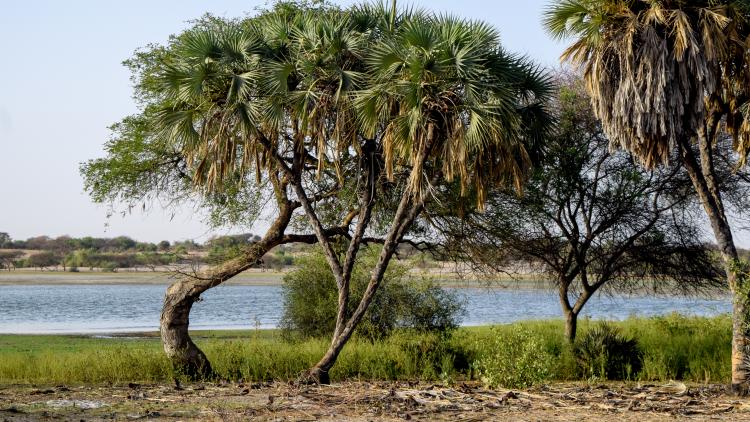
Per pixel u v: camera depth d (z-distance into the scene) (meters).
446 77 13.18
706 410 10.98
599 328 17.28
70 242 140.00
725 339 17.58
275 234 15.92
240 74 14.12
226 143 14.11
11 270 129.62
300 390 12.89
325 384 13.85
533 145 14.53
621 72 12.80
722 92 14.09
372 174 14.55
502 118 13.13
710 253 17.83
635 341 16.45
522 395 12.31
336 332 14.29
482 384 14.18
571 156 17.02
